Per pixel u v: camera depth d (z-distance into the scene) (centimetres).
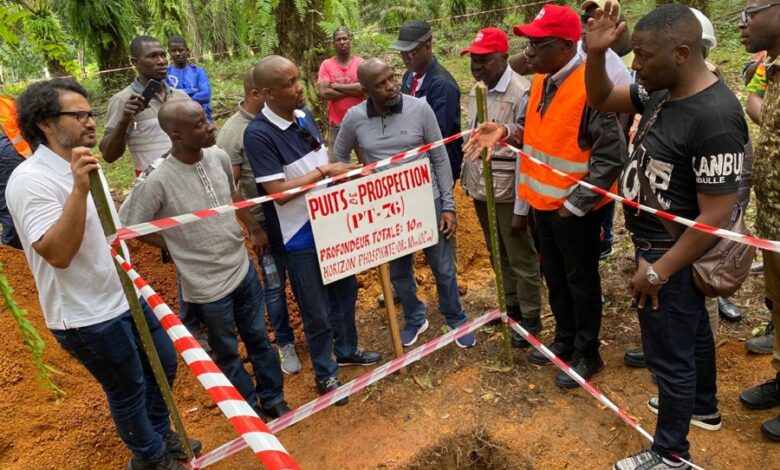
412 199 329
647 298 245
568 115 290
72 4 793
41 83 226
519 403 327
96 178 210
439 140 348
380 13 1288
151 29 701
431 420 323
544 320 403
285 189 304
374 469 296
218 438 331
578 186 290
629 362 342
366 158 349
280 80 292
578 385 332
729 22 992
